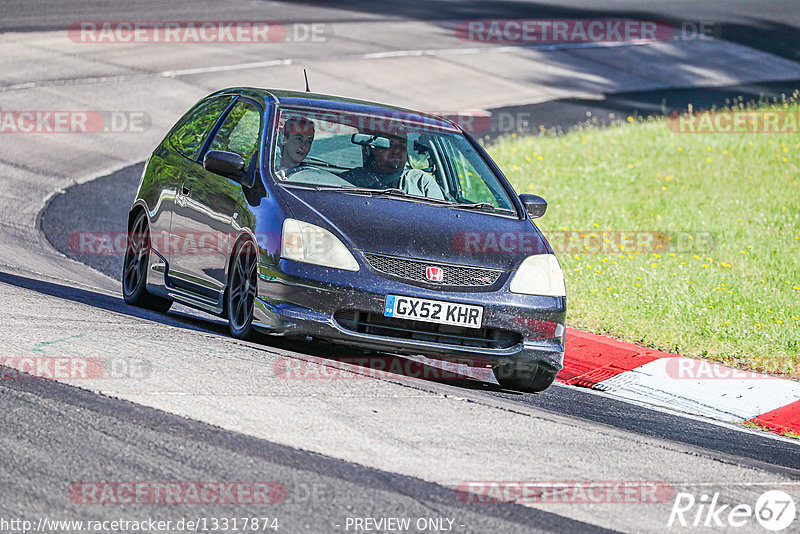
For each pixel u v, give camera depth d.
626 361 30.08
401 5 122.88
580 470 19.12
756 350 31.64
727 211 51.78
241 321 25.39
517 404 24.02
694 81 99.88
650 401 27.59
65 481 15.51
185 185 28.62
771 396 27.86
